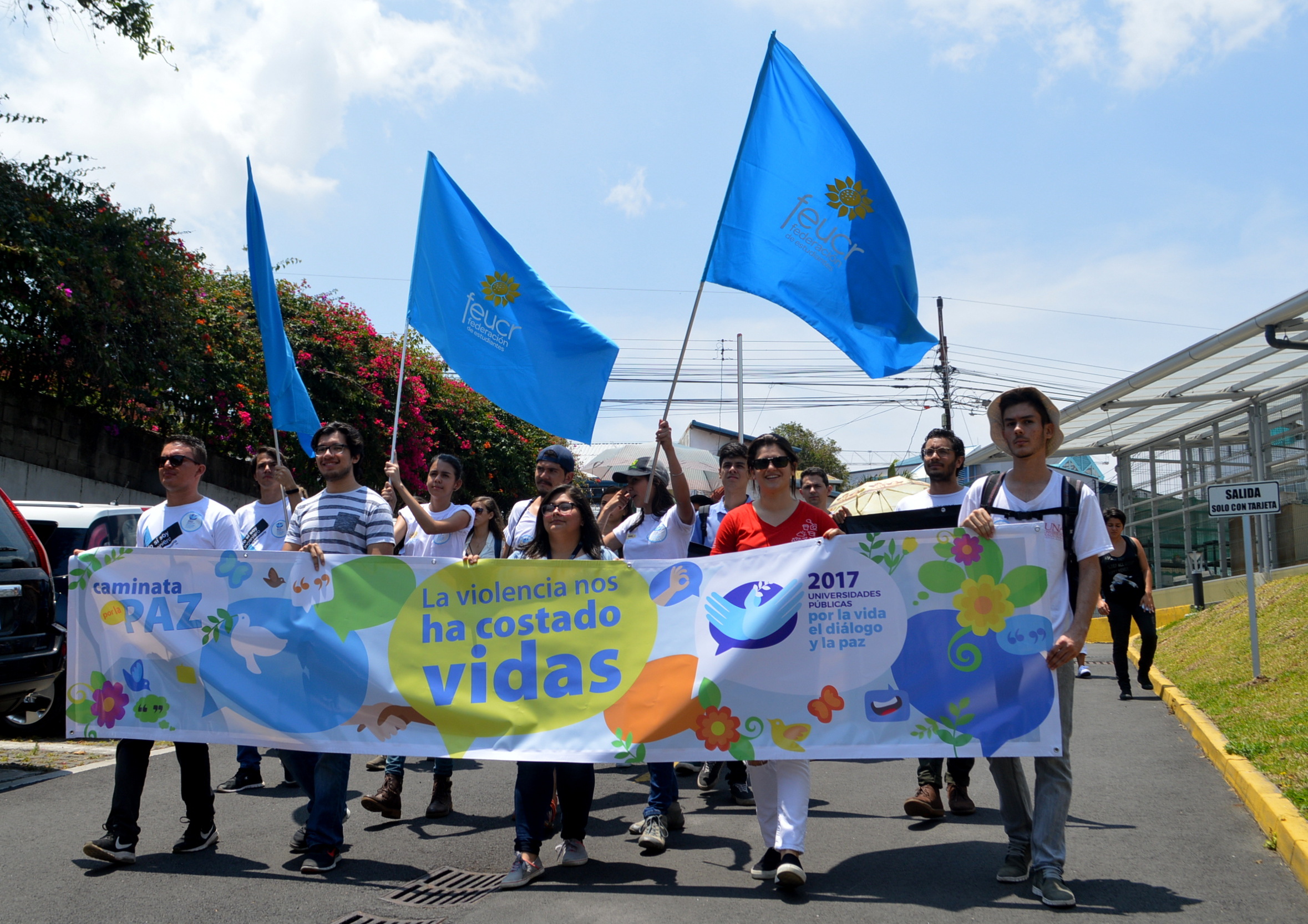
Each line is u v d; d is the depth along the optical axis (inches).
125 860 182.4
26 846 196.9
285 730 186.4
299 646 189.6
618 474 276.7
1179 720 345.1
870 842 198.8
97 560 193.3
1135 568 415.5
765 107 234.2
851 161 226.8
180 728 188.1
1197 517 810.2
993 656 170.1
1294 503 679.7
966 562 173.0
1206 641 487.5
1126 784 246.4
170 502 207.8
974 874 175.3
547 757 178.9
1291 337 555.8
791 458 190.4
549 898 164.1
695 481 741.9
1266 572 688.4
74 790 249.3
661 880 175.3
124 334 542.3
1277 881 168.7
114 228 531.5
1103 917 152.1
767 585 179.8
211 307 651.5
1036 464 173.3
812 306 228.4
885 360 225.9
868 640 175.0
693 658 180.4
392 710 185.9
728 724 176.6
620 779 273.9
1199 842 192.9
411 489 838.5
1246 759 245.1
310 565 192.5
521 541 255.6
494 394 258.7
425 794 251.4
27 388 541.0
